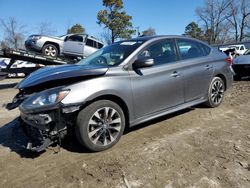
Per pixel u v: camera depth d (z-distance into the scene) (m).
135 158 3.77
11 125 5.72
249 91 8.04
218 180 3.16
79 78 3.88
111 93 4.02
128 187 3.12
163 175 3.32
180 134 4.56
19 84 4.18
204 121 5.20
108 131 4.08
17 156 4.09
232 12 55.34
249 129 4.69
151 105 4.58
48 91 3.72
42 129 3.68
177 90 4.97
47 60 12.85
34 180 3.41
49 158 3.95
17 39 43.25
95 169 3.55
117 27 37.47
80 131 3.84
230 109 5.96
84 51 13.59
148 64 4.24
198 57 5.56
